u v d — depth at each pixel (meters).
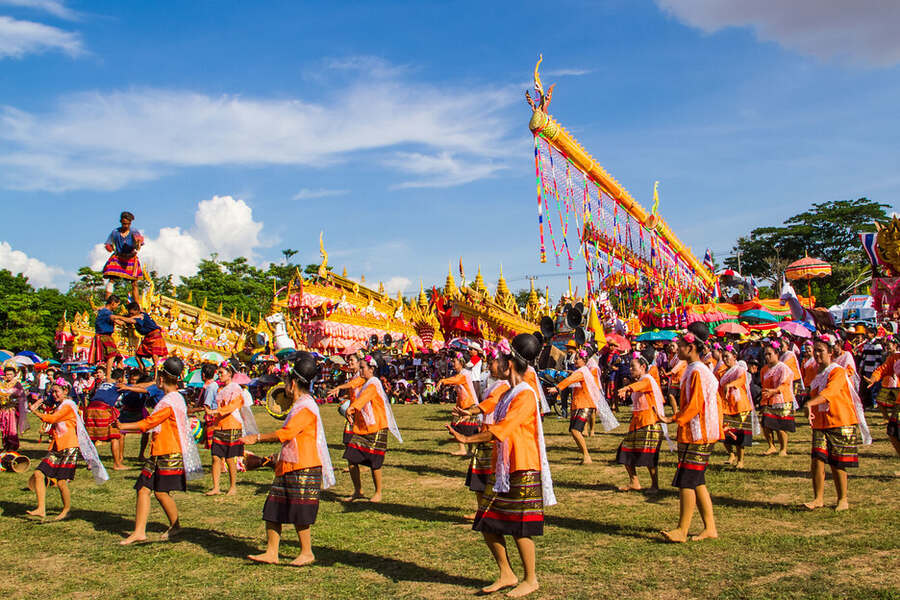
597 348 20.00
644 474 9.96
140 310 13.87
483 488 7.18
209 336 32.03
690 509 6.32
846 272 51.44
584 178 19.14
